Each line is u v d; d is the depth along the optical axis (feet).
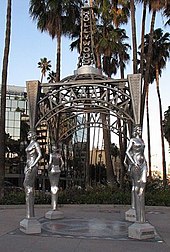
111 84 43.91
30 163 34.06
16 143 235.61
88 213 52.16
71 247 27.35
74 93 44.55
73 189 70.08
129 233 31.53
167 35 135.33
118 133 50.49
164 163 137.39
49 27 96.53
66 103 44.52
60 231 34.45
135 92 41.45
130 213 42.04
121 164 86.58
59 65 96.07
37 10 96.02
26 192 34.04
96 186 76.59
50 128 51.57
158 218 47.75
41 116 45.60
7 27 70.54
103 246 27.81
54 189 44.73
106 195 65.31
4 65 69.87
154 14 86.12
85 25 48.19
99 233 33.42
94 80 43.57
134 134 34.37
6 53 70.18
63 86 44.47
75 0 96.27
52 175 44.65
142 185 31.78
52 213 43.62
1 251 25.90
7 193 67.15
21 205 60.29
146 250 26.71
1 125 68.59
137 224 31.40
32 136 35.55
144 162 32.30
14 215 49.14
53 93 44.45
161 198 64.59
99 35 108.37
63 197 64.13
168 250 26.84
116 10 99.86
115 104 43.37
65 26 96.84
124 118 43.86
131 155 32.71
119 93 43.32
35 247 27.27
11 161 232.12
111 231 34.60
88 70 45.21
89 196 65.21
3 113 69.00
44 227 36.88
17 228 36.47
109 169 89.76
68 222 40.73
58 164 45.06
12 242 29.09
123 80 43.09
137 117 41.01
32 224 33.22
